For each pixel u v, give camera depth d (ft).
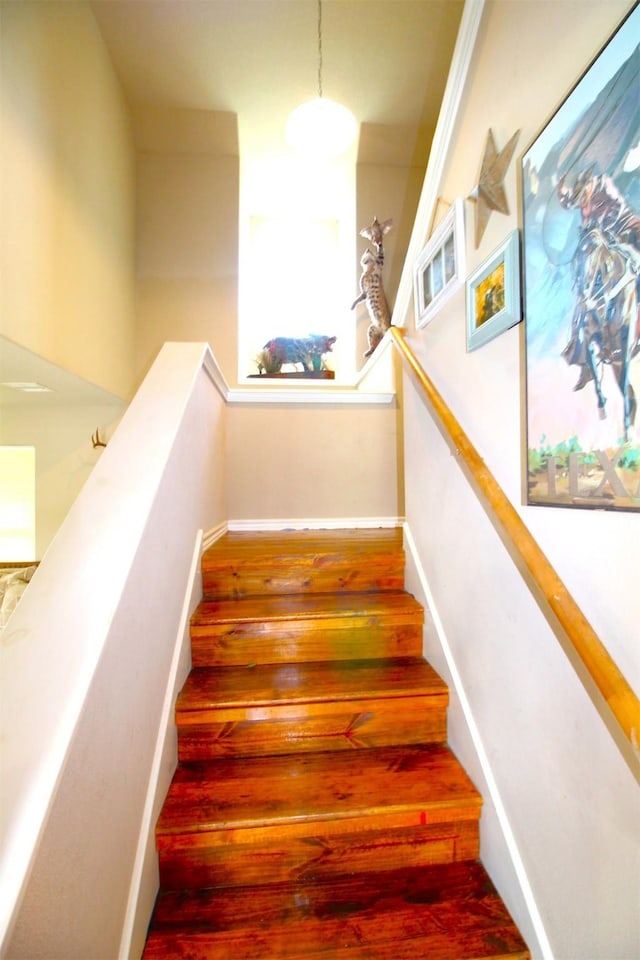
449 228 4.15
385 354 9.16
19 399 9.64
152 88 10.06
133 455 3.78
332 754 4.20
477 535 3.78
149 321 11.47
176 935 3.10
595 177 2.28
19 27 5.49
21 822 1.69
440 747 4.30
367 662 4.93
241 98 10.34
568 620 2.36
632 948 2.16
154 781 3.38
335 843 3.56
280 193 13.51
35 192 5.89
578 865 2.55
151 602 3.43
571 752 2.60
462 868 3.62
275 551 6.07
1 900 1.52
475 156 3.73
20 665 2.20
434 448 4.78
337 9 8.36
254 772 3.96
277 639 4.91
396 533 7.83
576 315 2.44
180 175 11.67
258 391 8.38
